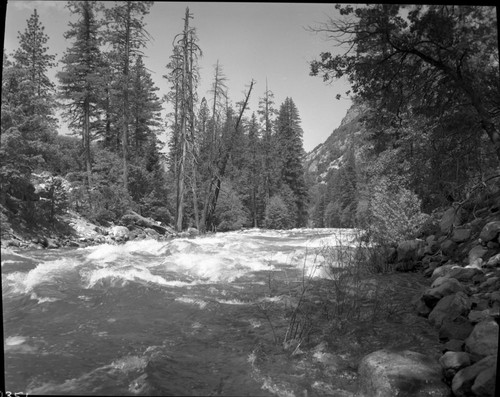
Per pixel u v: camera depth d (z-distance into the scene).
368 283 7.73
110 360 4.00
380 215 11.80
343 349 4.55
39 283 7.13
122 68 22.61
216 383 3.63
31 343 4.40
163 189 33.59
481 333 3.77
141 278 7.97
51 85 22.38
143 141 37.53
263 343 4.68
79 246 16.64
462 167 8.12
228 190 37.88
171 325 5.28
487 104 7.33
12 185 15.16
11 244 13.43
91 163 28.44
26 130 15.30
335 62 7.03
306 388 3.65
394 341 4.71
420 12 6.24
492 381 2.95
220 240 18.09
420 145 8.46
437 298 5.46
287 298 6.76
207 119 30.50
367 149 15.79
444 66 6.83
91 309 5.88
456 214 9.47
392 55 7.01
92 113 28.53
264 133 52.66
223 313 5.86
